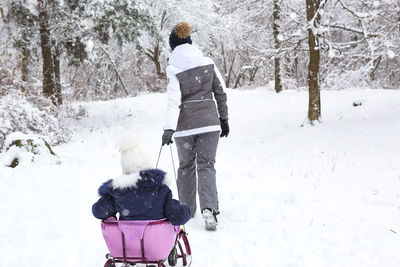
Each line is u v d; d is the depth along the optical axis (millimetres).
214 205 4219
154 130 12305
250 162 7340
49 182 6438
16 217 4719
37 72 15867
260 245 3803
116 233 2795
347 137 8312
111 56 31969
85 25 13797
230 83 39250
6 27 14258
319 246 3719
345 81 20344
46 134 10477
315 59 10500
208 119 4230
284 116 13555
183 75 4188
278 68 20562
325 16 14492
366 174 5898
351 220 4285
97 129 13242
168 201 2879
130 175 2812
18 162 7656
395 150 6898
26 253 3740
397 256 3418
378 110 11766
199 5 28438
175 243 3170
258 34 24266
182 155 4383
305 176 6043
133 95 27344
